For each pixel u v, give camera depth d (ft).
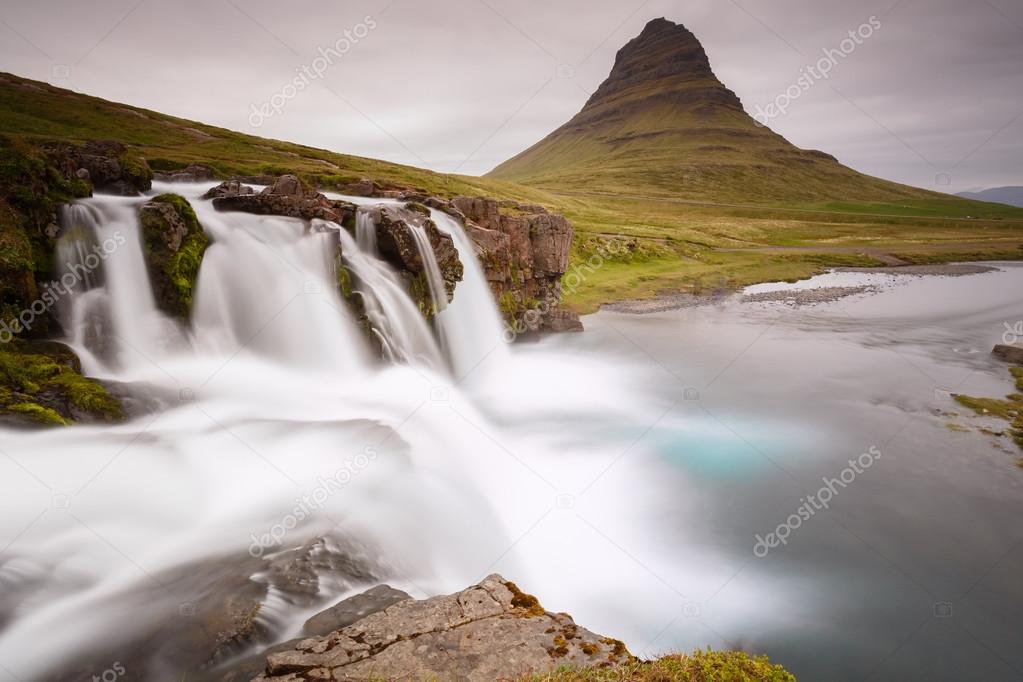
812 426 86.79
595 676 23.98
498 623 28.99
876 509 62.28
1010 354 124.98
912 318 177.17
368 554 40.60
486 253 129.90
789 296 218.79
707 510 62.18
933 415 90.38
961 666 41.65
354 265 90.27
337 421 62.03
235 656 29.17
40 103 235.40
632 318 179.01
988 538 57.16
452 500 53.11
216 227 82.58
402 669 25.57
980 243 402.31
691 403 98.68
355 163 294.46
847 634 44.55
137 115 265.75
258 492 45.78
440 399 81.56
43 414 47.03
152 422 53.47
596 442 80.59
